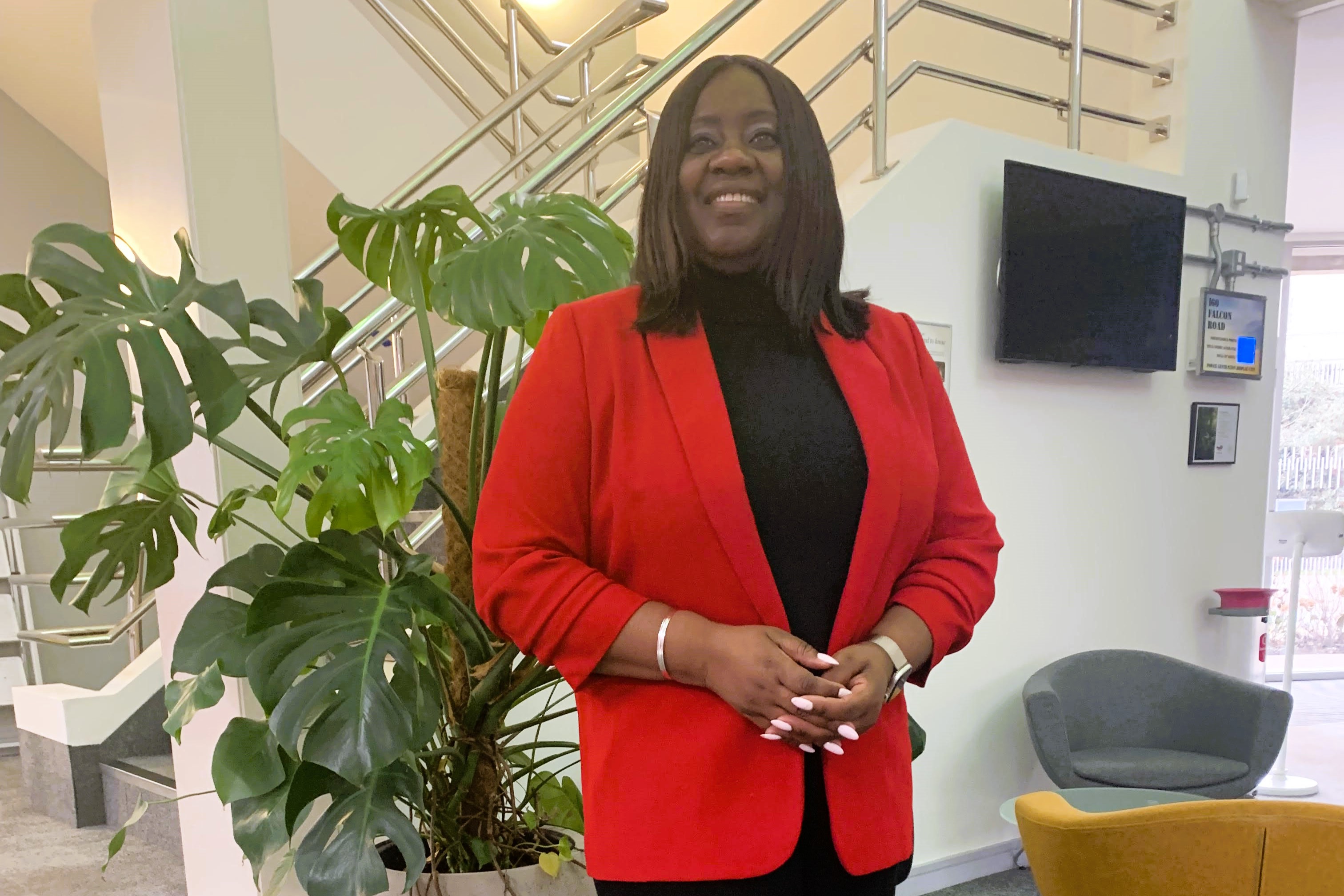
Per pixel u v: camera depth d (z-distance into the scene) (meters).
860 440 0.86
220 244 1.42
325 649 0.98
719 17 2.05
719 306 0.89
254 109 1.45
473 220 1.20
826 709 0.75
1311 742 3.89
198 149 1.39
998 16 3.54
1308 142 4.39
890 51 3.91
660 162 0.87
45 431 2.81
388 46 2.75
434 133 2.85
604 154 3.72
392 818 0.98
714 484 0.79
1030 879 2.53
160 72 1.39
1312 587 5.26
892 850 0.85
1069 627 2.79
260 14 1.44
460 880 1.11
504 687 1.19
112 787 2.71
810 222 0.88
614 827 0.81
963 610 0.90
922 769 2.47
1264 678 3.44
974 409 2.53
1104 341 2.66
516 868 1.13
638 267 0.90
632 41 4.07
